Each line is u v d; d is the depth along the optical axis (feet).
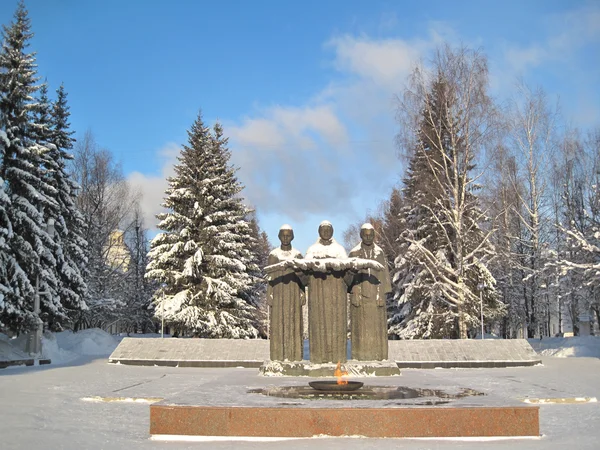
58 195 104.63
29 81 86.33
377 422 24.27
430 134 92.17
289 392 30.73
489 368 63.36
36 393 40.45
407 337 103.19
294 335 49.21
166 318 98.32
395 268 113.29
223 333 100.12
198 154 110.63
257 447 22.44
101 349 104.12
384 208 139.03
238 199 112.16
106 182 141.90
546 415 31.30
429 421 24.27
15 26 87.04
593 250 81.56
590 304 107.34
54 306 91.66
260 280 110.52
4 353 71.36
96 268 134.41
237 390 31.86
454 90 89.04
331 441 23.47
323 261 46.73
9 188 81.71
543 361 75.00
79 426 28.02
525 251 119.96
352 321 50.42
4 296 73.56
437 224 101.40
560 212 116.57
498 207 108.99
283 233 51.08
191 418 24.71
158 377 52.24
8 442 24.11
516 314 131.75
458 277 88.79
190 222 103.86
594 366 65.77
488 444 23.07
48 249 92.17
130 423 28.91
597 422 28.99
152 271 102.32
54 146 94.48
